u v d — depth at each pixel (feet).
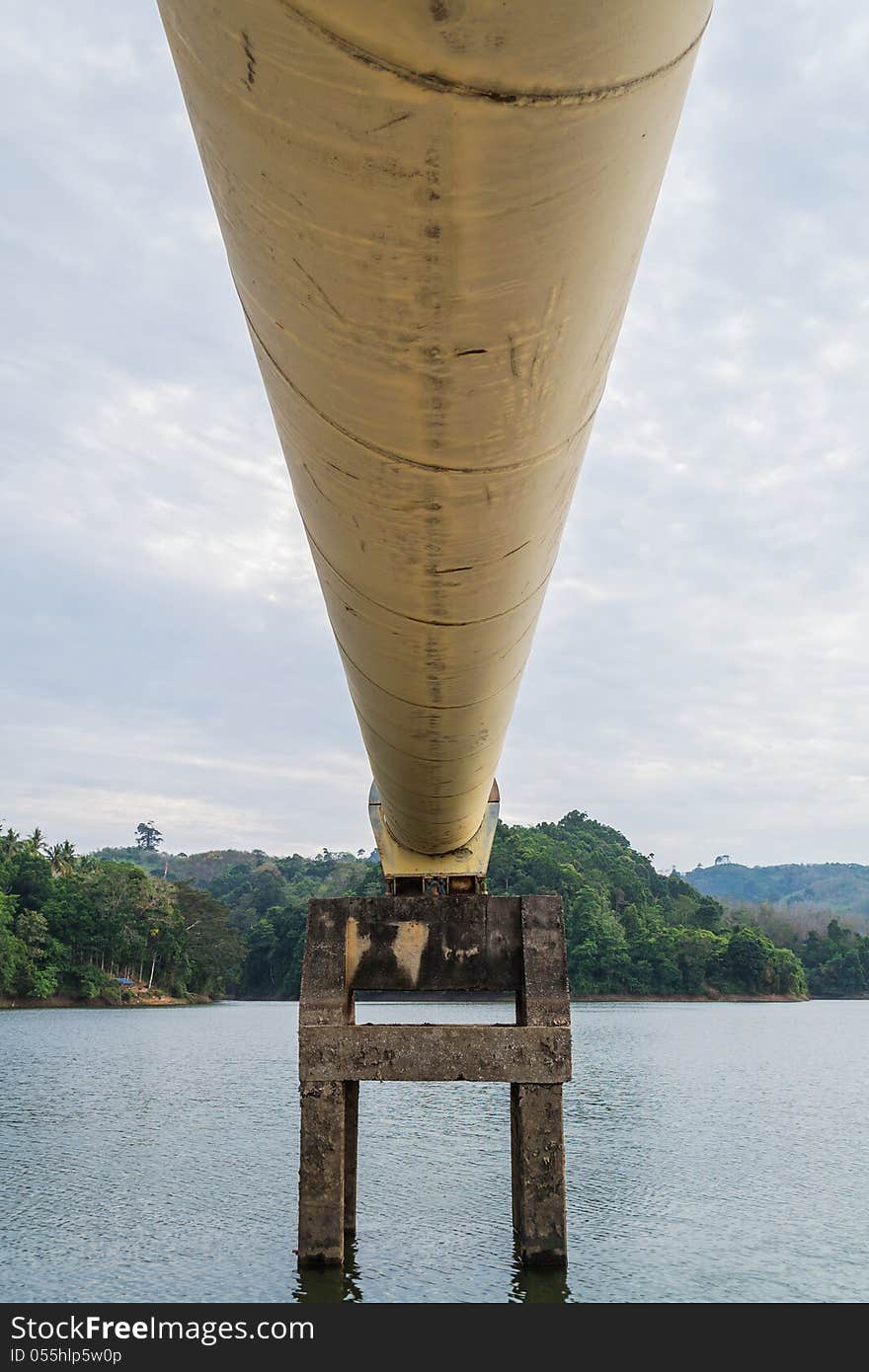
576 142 6.33
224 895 629.10
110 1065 106.93
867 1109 74.90
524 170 6.36
